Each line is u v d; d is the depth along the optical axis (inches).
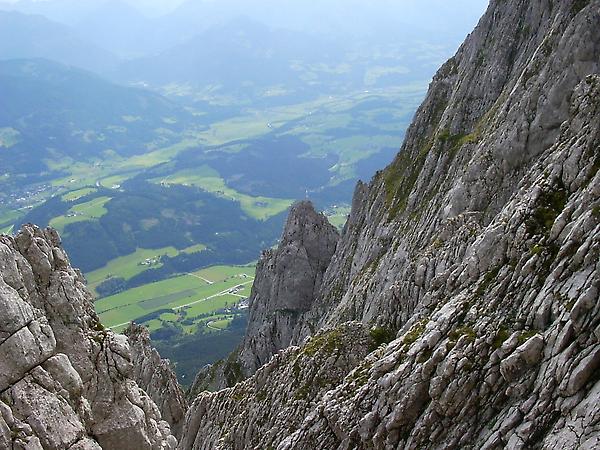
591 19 2324.1
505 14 3535.9
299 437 1811.0
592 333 1205.1
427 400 1497.3
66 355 1155.3
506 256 1585.9
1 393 1018.1
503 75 3410.4
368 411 1638.8
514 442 1219.2
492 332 1427.2
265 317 5378.9
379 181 4722.0
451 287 1763.0
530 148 2431.1
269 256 5649.6
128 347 1267.2
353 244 4697.3
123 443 1170.0
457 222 2475.4
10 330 1051.3
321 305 4717.0
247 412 2503.7
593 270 1293.1
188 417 3002.0
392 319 2417.6
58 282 1210.0
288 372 2437.3
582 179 1517.0
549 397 1219.9
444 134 3639.3
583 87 1763.0
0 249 1122.7
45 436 1013.2
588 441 1075.9
